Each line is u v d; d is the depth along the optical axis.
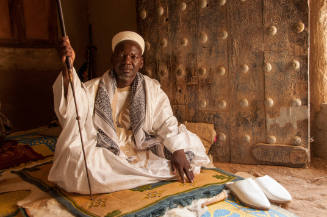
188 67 3.63
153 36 3.80
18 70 4.24
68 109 2.14
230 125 3.48
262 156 3.33
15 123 4.25
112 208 1.91
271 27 3.12
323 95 3.49
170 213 1.93
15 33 4.17
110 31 4.93
